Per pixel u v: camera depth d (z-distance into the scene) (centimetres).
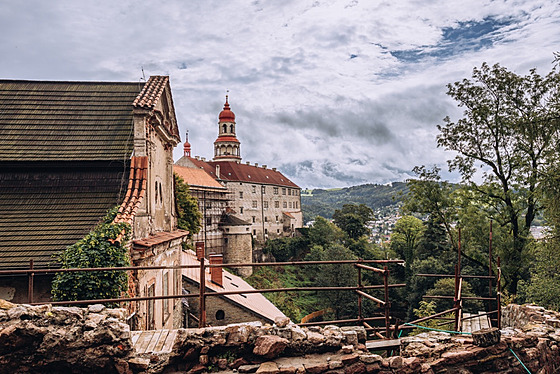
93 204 1405
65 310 700
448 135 2700
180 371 739
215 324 2522
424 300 4403
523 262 2561
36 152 1503
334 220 11731
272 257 9844
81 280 1107
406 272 6525
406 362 802
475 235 2631
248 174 10550
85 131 1608
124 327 703
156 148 1769
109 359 686
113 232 1193
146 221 1548
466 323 1567
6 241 1261
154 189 1711
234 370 747
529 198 2525
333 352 794
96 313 711
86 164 1492
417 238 6694
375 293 5841
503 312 1580
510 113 2525
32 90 1800
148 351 748
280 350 759
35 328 669
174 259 2047
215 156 11519
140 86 1848
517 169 2550
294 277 8375
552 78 2283
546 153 2192
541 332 1030
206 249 7650
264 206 10800
